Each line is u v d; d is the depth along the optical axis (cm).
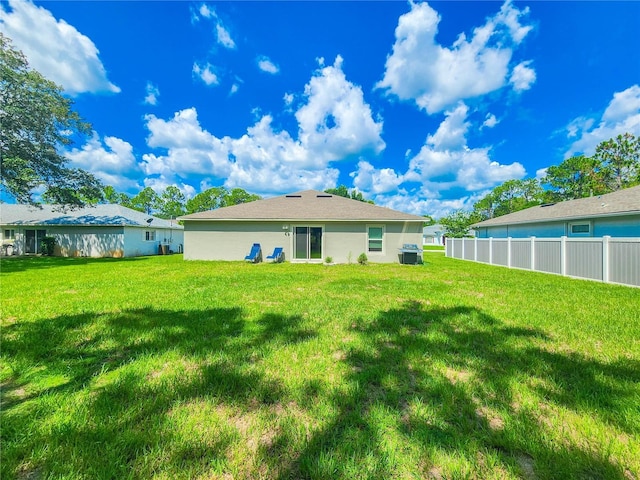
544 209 1702
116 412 203
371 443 174
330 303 532
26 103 1412
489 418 200
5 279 818
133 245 1961
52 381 251
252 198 5334
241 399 221
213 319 427
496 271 1052
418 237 1393
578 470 155
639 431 186
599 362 286
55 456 162
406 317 442
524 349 318
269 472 156
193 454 166
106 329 382
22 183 1487
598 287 702
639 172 2730
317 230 1420
